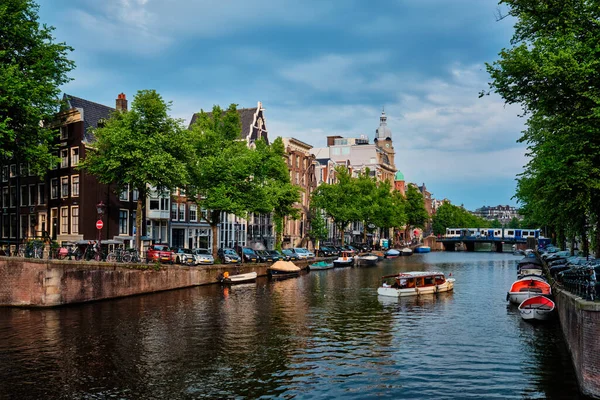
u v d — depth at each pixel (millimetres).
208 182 41031
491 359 18391
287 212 51344
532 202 35969
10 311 26156
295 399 14453
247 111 63031
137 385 15375
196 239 53844
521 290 30922
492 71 19516
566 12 18484
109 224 42531
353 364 17750
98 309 27078
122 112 35188
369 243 99562
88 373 16422
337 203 71500
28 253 29031
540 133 28844
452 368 17344
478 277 48656
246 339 21062
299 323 24406
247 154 42312
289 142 71188
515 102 20047
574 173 20844
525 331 22969
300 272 51625
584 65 17406
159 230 48656
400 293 33875
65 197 42156
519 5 19094
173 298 31578
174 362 17703
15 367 16969
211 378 16094
